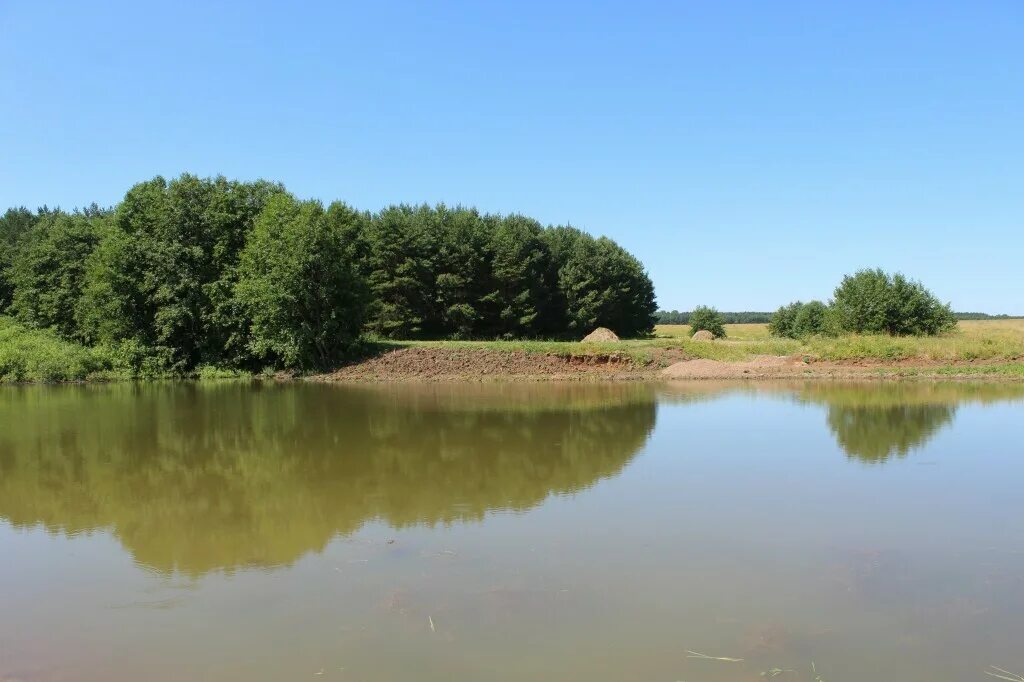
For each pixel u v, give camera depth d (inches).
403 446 721.0
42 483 571.8
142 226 1747.0
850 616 315.9
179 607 330.0
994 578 360.8
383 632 301.6
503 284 2583.7
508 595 338.6
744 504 496.1
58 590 352.5
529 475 589.0
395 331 2458.2
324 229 1691.7
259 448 715.4
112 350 1689.2
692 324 2982.3
